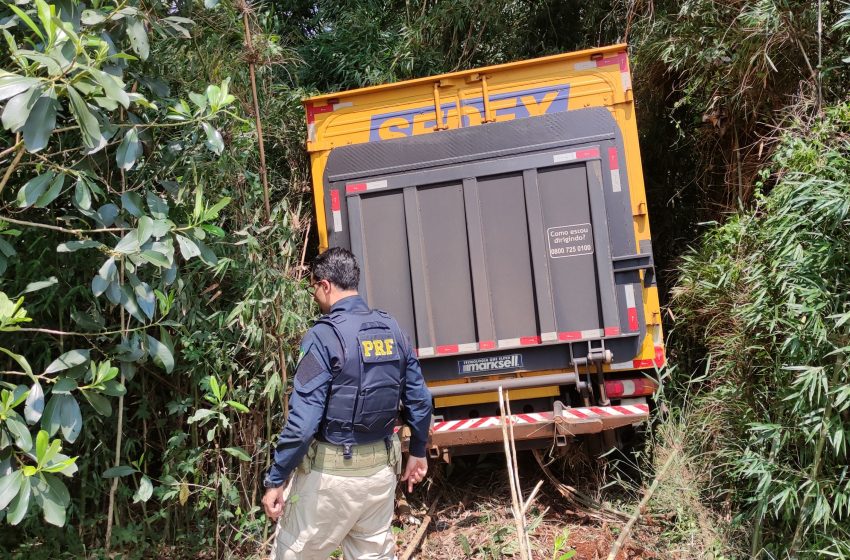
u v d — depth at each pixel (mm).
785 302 3107
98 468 3387
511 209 4340
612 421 4031
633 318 4207
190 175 3434
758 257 3547
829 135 3467
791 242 3064
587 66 4355
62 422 2492
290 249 4254
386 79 6555
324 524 2604
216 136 2965
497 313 4328
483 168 4344
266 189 3938
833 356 2969
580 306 4250
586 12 6762
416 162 4441
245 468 3859
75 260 3035
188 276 3420
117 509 3398
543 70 4402
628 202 4250
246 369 3900
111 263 2617
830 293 2912
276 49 4473
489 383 4301
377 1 7207
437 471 4809
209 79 3998
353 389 2590
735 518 3455
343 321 2686
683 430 4125
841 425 2816
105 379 2545
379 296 4465
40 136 2275
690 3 4832
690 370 4883
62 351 2900
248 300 3615
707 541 3568
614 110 4312
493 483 4906
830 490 2953
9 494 2184
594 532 4066
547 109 4383
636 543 3805
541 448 4586
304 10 7688
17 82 2229
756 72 4473
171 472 3535
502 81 4441
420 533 4102
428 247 4410
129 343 2854
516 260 4324
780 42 4270
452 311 4367
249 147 4102
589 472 4746
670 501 3914
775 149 4070
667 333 5230
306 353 2615
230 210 3867
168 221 2762
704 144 5461
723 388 3713
